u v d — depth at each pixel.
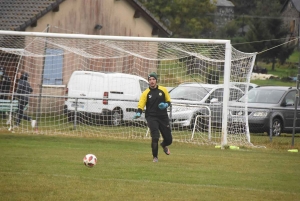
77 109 72.38
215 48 61.41
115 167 39.25
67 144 53.34
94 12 99.94
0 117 69.50
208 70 69.75
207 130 63.94
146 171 38.00
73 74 78.62
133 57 82.19
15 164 39.06
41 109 74.31
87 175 35.59
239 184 34.44
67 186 31.80
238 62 60.78
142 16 107.25
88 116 72.38
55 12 93.38
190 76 71.12
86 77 78.00
